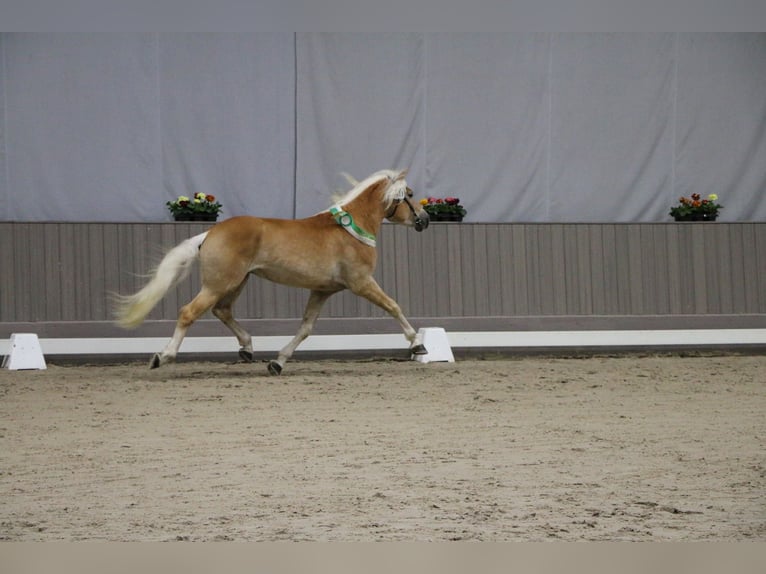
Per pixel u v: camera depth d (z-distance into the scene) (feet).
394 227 39.24
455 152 41.22
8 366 35.37
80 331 37.37
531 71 41.50
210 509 15.37
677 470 18.11
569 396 28.19
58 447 20.62
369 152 40.73
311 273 32.58
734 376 33.06
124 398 27.68
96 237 37.63
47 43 39.09
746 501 15.78
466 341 39.50
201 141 39.99
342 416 24.63
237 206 40.24
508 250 39.99
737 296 41.29
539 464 18.69
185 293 38.14
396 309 33.58
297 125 40.27
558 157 41.75
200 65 39.91
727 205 42.55
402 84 40.78
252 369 35.17
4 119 38.93
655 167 42.29
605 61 41.86
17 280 37.14
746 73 42.52
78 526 14.44
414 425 23.26
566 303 40.29
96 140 39.47
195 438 21.61
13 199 39.09
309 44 40.27
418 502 15.72
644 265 40.78
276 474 17.89
